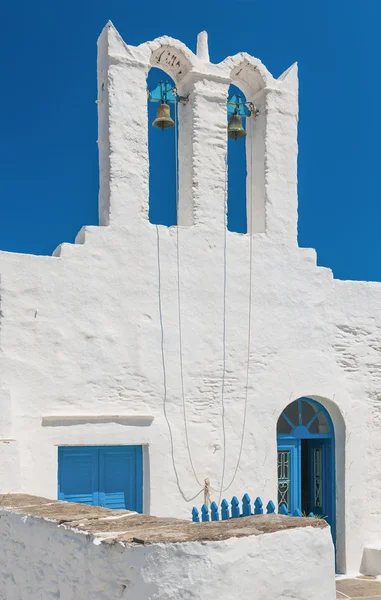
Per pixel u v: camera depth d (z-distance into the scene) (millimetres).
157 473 9609
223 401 10242
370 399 11602
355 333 11547
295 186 11258
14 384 8844
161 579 4129
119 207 9867
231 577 4246
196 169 10453
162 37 10453
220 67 10742
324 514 11438
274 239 10961
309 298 11148
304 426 11375
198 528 4594
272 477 10461
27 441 8812
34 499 6816
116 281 9711
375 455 11570
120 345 9617
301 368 10930
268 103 11109
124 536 4465
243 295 10594
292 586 4480
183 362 10016
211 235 10453
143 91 10227
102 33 10234
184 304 10141
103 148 10102
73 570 4801
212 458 10031
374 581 10602
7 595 5895
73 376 9250
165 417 9781
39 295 9180
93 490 9336
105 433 9305
